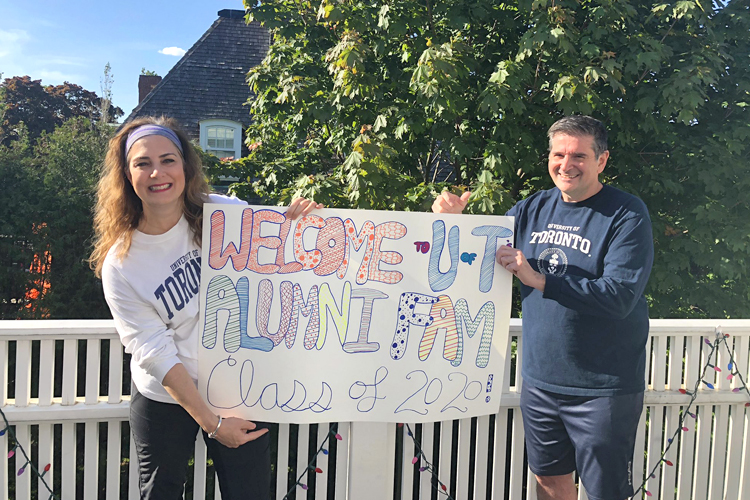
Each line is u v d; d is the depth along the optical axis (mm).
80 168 10391
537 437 2096
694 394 2479
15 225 9625
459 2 4836
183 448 1749
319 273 1928
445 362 2010
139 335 1663
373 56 5207
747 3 5000
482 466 2404
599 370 1893
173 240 1748
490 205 4086
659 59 4363
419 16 4965
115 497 2109
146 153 1605
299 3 5684
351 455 2137
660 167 5090
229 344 1853
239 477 1771
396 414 1984
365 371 1967
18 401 2027
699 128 5207
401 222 1975
